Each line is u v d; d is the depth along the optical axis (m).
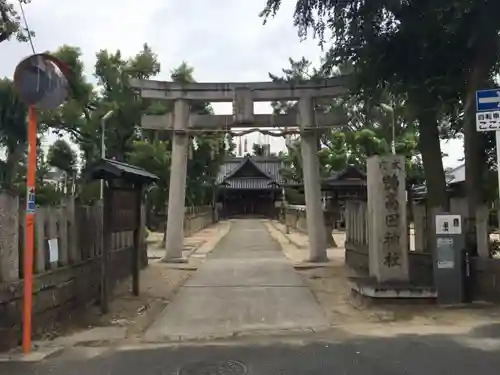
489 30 8.24
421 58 9.22
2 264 6.38
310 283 12.49
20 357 6.15
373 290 9.02
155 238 30.22
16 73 6.52
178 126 16.97
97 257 10.00
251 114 16.59
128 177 9.57
